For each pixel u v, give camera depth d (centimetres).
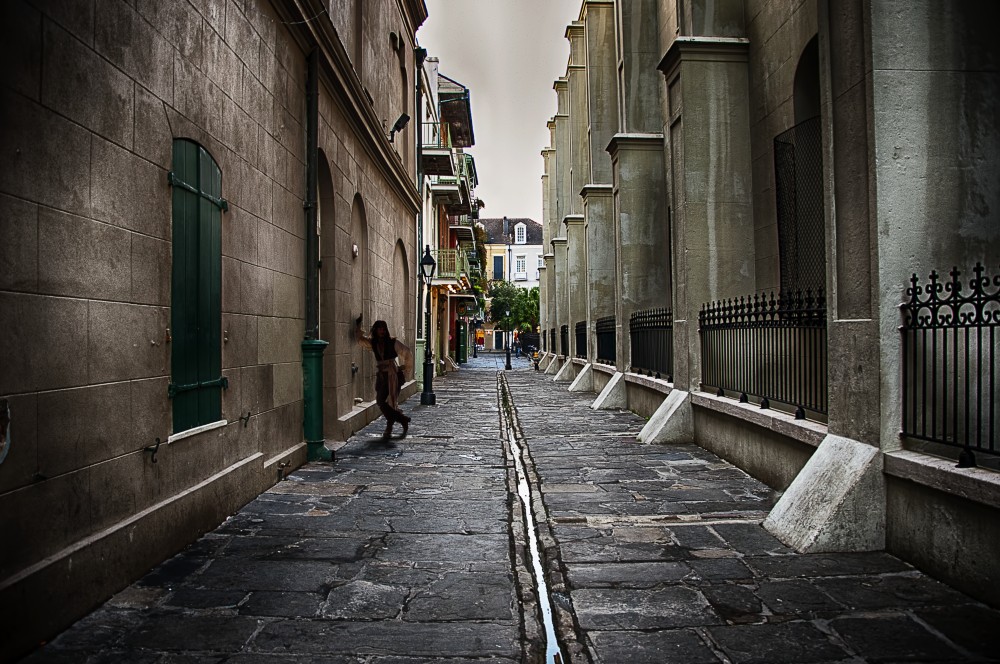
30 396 318
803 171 841
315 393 816
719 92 988
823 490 486
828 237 527
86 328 365
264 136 671
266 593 388
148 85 436
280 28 719
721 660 307
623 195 1475
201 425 521
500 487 678
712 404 845
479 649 318
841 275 512
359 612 361
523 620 353
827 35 526
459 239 4350
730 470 761
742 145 987
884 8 477
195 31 508
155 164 445
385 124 1391
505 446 942
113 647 317
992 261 478
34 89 323
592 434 1073
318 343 812
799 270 858
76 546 350
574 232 2509
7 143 304
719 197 980
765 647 320
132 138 415
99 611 359
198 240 514
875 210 470
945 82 478
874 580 405
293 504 603
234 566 435
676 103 1020
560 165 2922
